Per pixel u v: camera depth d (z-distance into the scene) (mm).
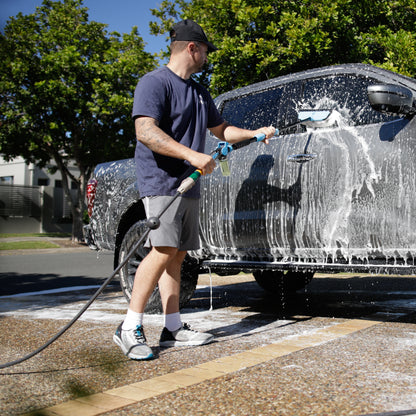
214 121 2922
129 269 3727
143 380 2057
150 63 17562
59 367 2293
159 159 2531
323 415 1599
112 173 3996
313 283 5934
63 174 20062
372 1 7891
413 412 1576
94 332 3098
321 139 2980
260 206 3170
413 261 2643
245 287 5613
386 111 2559
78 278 7668
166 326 2703
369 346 2496
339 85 3088
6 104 17984
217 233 3402
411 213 2600
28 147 19422
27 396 1891
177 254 2715
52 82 16906
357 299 4430
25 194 27281
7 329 3268
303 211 2973
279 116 3307
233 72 8602
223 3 8562
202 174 2412
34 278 7770
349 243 2811
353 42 7867
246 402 1740
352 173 2803
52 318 3682
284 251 3104
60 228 28578
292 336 2812
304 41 7715
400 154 2652
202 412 1666
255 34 8523
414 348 2447
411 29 8055
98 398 1840
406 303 4094
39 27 18844
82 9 19109
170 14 11070
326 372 2061
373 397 1744
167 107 2553
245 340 2760
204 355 2441
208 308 4105
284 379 1981
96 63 17859
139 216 3900
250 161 3262
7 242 19984
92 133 18453
